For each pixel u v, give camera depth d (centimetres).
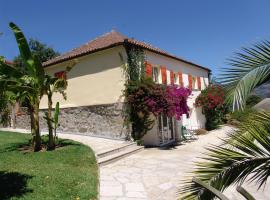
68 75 1792
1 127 2155
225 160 301
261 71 288
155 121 1579
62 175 801
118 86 1525
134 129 1487
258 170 296
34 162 946
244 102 284
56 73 1875
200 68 2395
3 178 750
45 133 1792
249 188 790
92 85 1653
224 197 268
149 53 1645
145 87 1413
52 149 1161
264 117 297
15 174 786
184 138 1794
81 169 912
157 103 1409
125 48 1494
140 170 1002
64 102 1823
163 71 1762
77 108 1738
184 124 1981
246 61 296
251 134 293
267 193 757
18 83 1057
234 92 290
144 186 817
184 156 1259
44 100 1981
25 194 643
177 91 1482
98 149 1219
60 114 1845
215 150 308
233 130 315
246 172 300
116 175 927
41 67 1106
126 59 1491
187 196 319
